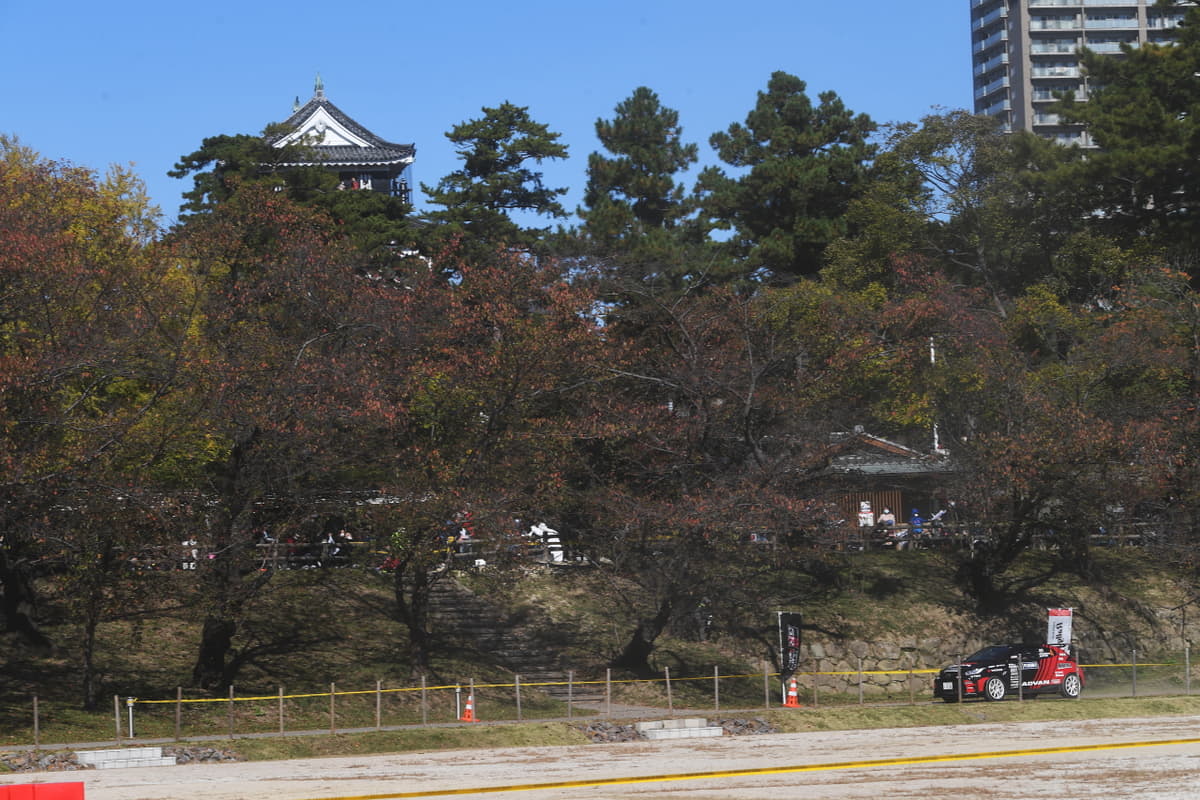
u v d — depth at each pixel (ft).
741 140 279.69
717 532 143.54
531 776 91.86
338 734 112.78
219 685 130.00
